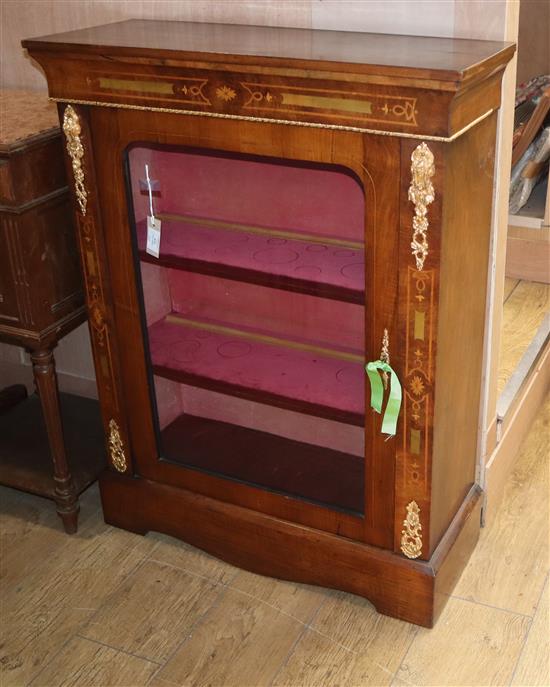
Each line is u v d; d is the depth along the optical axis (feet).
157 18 7.46
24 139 6.67
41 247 7.09
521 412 8.79
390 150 5.58
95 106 6.44
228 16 7.13
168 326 7.48
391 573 6.93
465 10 6.18
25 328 7.30
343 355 6.97
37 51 6.33
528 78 10.50
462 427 7.04
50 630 7.14
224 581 7.59
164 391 7.62
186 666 6.77
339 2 6.62
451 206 5.74
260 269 6.54
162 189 7.02
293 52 5.75
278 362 7.11
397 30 6.49
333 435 7.16
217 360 7.23
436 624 7.06
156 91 6.11
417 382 6.21
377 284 6.05
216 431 7.70
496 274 7.03
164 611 7.29
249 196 6.68
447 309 6.09
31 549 8.04
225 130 6.07
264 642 6.96
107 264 7.06
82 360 9.61
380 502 6.81
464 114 5.48
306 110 5.68
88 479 8.24
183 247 6.86
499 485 8.29
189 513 7.71
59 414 7.74
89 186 6.76
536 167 9.70
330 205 6.35
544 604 7.22
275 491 7.27
